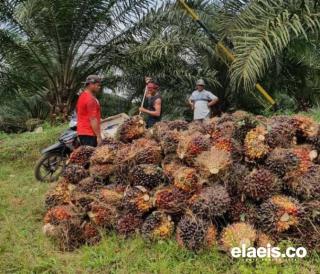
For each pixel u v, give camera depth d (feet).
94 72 35.96
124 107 38.60
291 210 9.96
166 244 10.67
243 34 25.81
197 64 35.09
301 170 10.57
